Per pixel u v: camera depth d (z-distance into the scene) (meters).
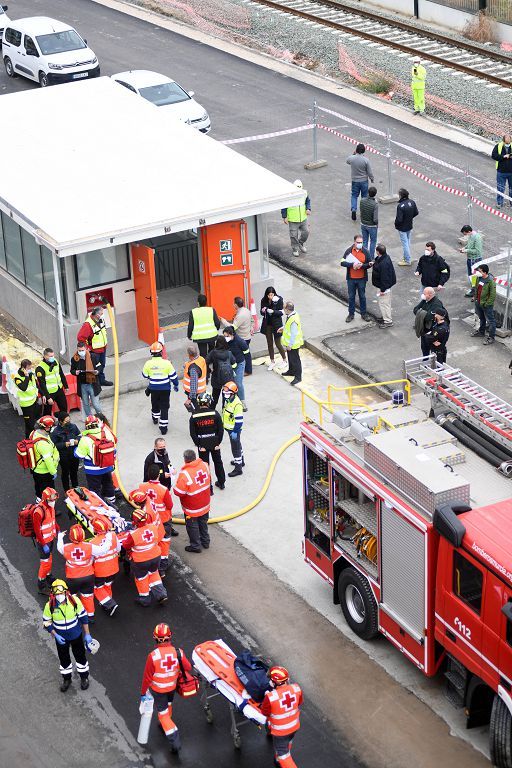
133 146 28.17
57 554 19.70
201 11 48.56
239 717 15.91
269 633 17.59
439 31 44.28
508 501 15.14
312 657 17.06
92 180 26.27
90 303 24.78
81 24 47.62
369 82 40.12
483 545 14.24
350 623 17.45
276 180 26.17
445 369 18.02
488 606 14.32
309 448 17.47
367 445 16.16
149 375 22.47
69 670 16.52
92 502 18.64
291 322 23.94
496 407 16.98
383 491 15.70
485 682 14.77
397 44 42.72
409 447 15.96
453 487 14.98
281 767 14.61
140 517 17.67
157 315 24.72
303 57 43.00
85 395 23.22
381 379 24.36
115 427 23.27
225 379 22.52
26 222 24.56
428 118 37.50
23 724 16.11
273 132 36.97
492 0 42.97
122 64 42.94
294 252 30.08
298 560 19.28
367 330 26.42
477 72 39.84
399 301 27.58
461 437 16.69
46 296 25.73
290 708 14.38
